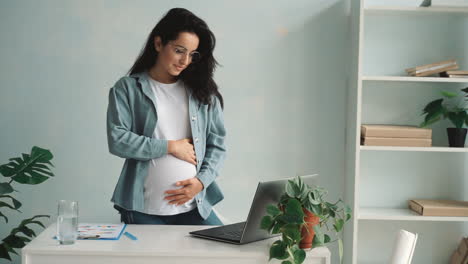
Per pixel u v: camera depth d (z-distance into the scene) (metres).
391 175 3.62
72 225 2.06
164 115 2.66
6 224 3.60
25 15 3.53
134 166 2.66
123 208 2.67
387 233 3.62
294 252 1.96
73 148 3.58
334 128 3.59
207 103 2.70
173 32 2.53
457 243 3.62
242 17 3.55
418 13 3.45
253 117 3.58
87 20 3.53
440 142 3.58
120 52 3.54
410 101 3.58
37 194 3.59
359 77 3.28
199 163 2.69
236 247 2.09
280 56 3.56
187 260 2.03
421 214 3.33
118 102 2.61
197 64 2.67
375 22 3.57
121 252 1.99
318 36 3.55
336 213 2.12
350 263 3.35
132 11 3.53
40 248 1.99
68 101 3.56
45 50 3.54
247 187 3.60
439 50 3.56
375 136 3.31
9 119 3.56
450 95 3.28
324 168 3.60
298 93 3.58
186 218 2.73
